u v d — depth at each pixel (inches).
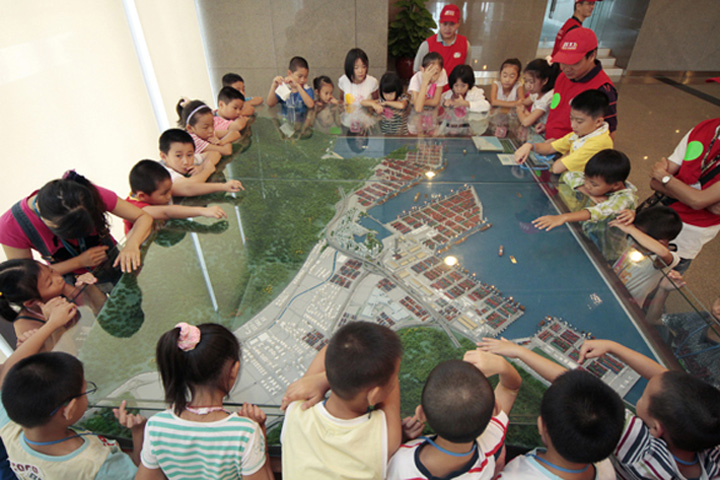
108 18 139.5
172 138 95.3
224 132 121.8
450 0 247.4
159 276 74.7
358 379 40.3
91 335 63.1
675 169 89.6
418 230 84.5
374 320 66.3
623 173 82.5
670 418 42.6
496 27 254.4
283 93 135.6
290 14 205.6
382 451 43.1
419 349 60.9
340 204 93.1
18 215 73.2
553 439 41.1
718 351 56.9
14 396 43.9
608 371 56.5
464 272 74.6
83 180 73.9
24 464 47.3
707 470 43.7
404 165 105.7
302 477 42.3
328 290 72.2
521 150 107.0
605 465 45.7
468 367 42.0
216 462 45.3
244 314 67.9
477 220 86.8
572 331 62.9
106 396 54.6
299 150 113.8
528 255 77.1
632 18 272.1
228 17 205.5
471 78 135.7
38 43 110.4
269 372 57.9
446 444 42.1
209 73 222.1
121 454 48.8
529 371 57.6
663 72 281.3
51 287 65.8
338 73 222.5
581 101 93.4
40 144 109.5
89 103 129.4
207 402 47.0
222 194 96.5
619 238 79.2
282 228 86.0
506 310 67.0
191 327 45.9
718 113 223.6
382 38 213.6
